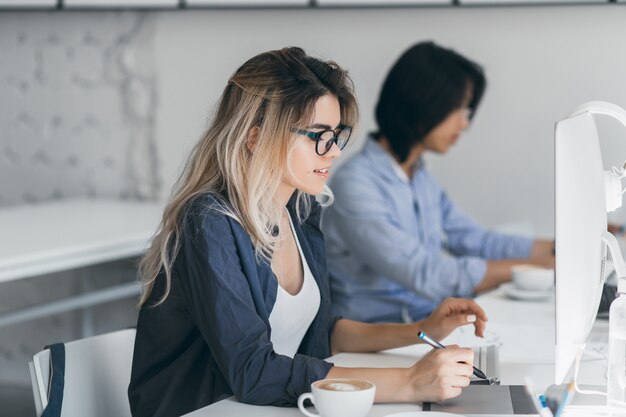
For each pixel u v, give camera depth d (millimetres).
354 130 1729
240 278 1550
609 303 2080
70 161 4133
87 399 1692
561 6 3393
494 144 3543
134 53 3949
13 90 4180
